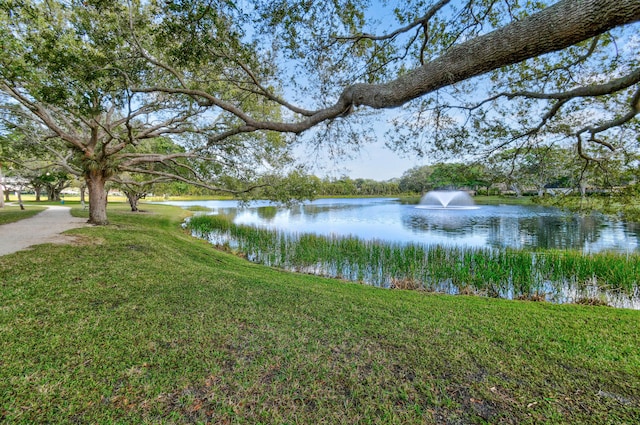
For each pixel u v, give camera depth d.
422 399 2.18
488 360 2.69
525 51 1.62
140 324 3.16
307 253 8.64
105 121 10.20
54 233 7.84
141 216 15.68
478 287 6.14
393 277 6.89
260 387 2.26
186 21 2.93
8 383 2.15
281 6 3.24
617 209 4.73
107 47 3.72
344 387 2.29
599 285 5.88
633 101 3.07
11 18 5.30
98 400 2.06
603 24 1.38
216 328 3.17
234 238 12.58
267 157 10.49
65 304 3.54
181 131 9.62
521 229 15.73
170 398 2.11
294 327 3.30
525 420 1.97
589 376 2.45
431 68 1.95
